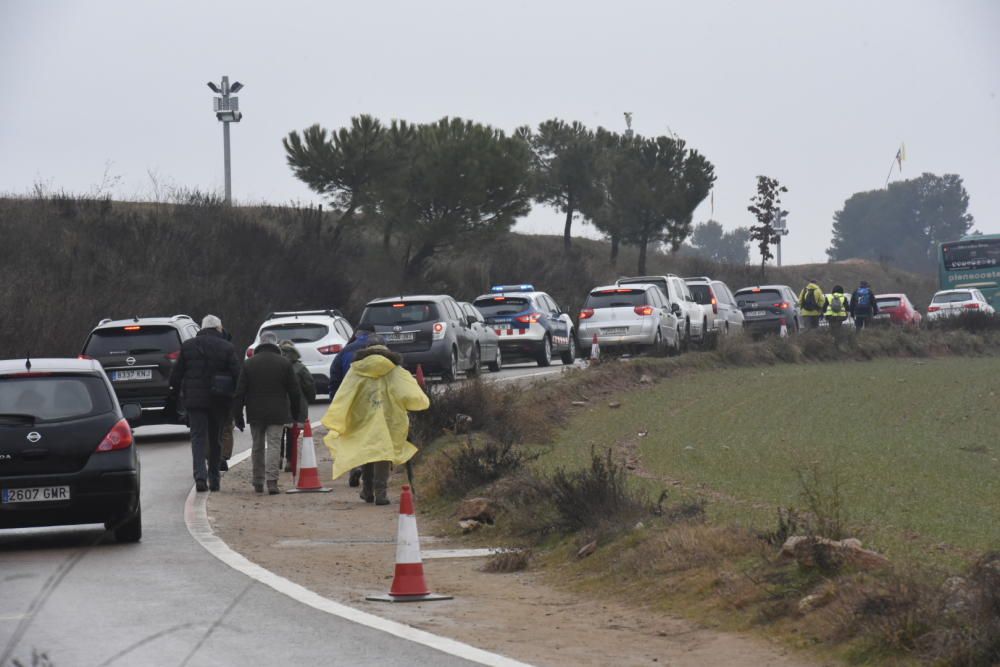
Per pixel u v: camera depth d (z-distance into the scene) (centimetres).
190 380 4034
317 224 12356
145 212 11650
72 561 1270
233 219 11325
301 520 3503
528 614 2222
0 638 1994
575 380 6650
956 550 2420
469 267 13575
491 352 7988
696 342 8662
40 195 10806
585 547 2688
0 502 2909
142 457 5012
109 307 8475
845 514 2902
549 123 16788
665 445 4725
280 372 4059
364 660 1841
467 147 12262
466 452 3881
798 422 5481
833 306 10394
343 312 10762
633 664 1831
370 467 3828
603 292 8106
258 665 1814
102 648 1923
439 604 2323
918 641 1736
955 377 7706
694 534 2472
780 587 2098
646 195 16375
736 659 1848
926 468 4019
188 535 3177
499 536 3117
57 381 3039
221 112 13025
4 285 8131
